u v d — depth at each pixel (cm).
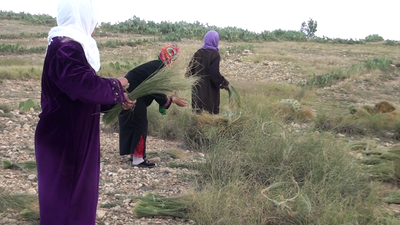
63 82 256
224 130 599
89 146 279
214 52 670
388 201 448
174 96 539
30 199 414
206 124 632
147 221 396
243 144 521
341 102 1161
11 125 729
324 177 424
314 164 463
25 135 679
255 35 3353
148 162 551
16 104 900
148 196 436
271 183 450
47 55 268
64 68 256
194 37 3080
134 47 2402
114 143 654
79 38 267
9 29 2958
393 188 496
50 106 270
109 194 457
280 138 510
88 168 279
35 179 485
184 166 551
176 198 424
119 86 272
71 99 267
